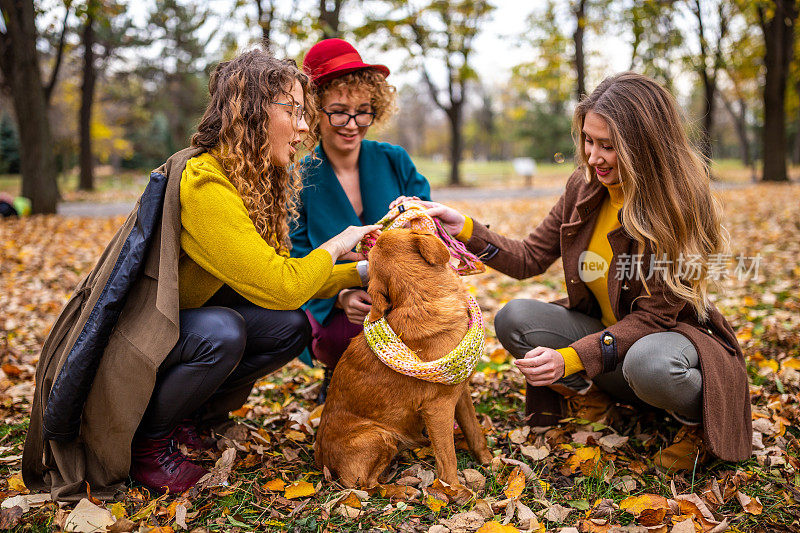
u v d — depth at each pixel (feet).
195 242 7.20
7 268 22.71
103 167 152.25
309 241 10.25
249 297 7.38
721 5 61.16
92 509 6.82
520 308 9.14
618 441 8.59
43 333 15.16
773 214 33.83
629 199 7.73
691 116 8.11
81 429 7.27
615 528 6.52
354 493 7.23
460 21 70.23
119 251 7.11
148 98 116.47
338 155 10.19
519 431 9.14
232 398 9.16
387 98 10.05
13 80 39.86
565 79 72.33
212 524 6.90
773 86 62.23
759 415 9.30
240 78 7.43
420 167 144.25
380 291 7.52
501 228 35.99
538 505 7.25
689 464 7.93
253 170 7.43
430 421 7.38
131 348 6.98
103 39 93.76
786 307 15.24
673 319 8.09
